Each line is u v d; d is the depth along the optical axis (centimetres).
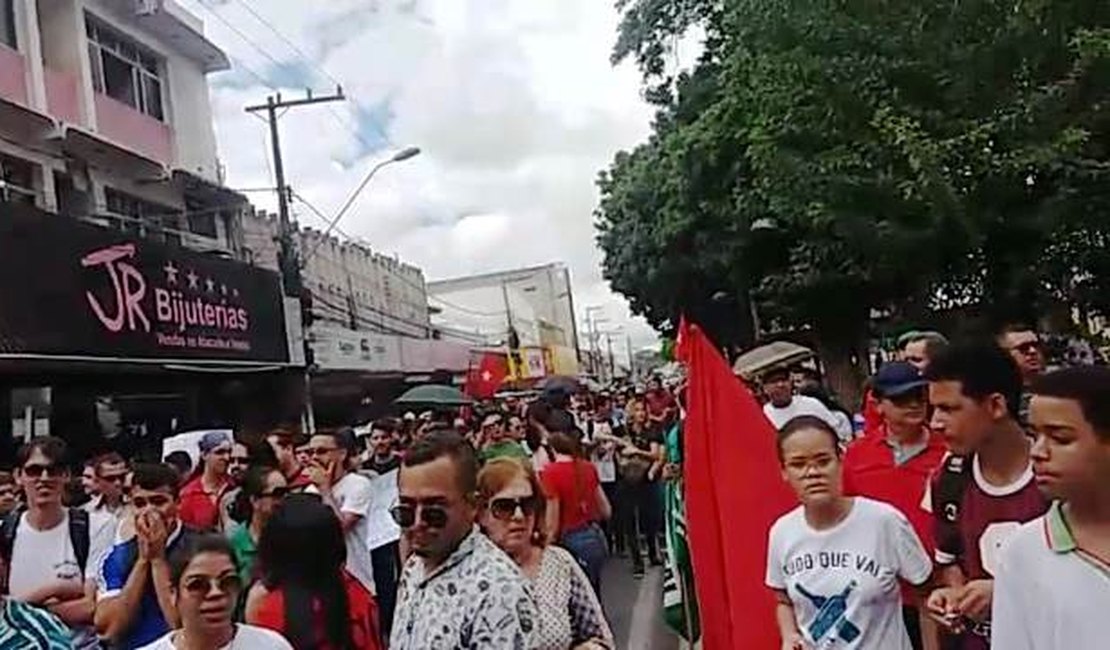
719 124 1905
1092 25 1123
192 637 404
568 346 8794
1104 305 1304
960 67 1191
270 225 2778
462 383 3241
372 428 1147
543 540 501
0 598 389
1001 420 386
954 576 422
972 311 1388
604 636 504
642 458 1420
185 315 1562
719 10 1812
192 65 2606
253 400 2003
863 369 2433
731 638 536
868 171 1277
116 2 2273
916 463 494
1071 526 280
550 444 921
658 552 1466
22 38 1980
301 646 449
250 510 629
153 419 1772
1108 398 271
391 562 790
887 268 1424
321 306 3250
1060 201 1146
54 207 2000
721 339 3017
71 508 624
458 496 348
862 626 427
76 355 1276
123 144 2231
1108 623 268
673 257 2656
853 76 1248
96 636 572
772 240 2155
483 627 332
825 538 438
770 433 552
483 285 7606
